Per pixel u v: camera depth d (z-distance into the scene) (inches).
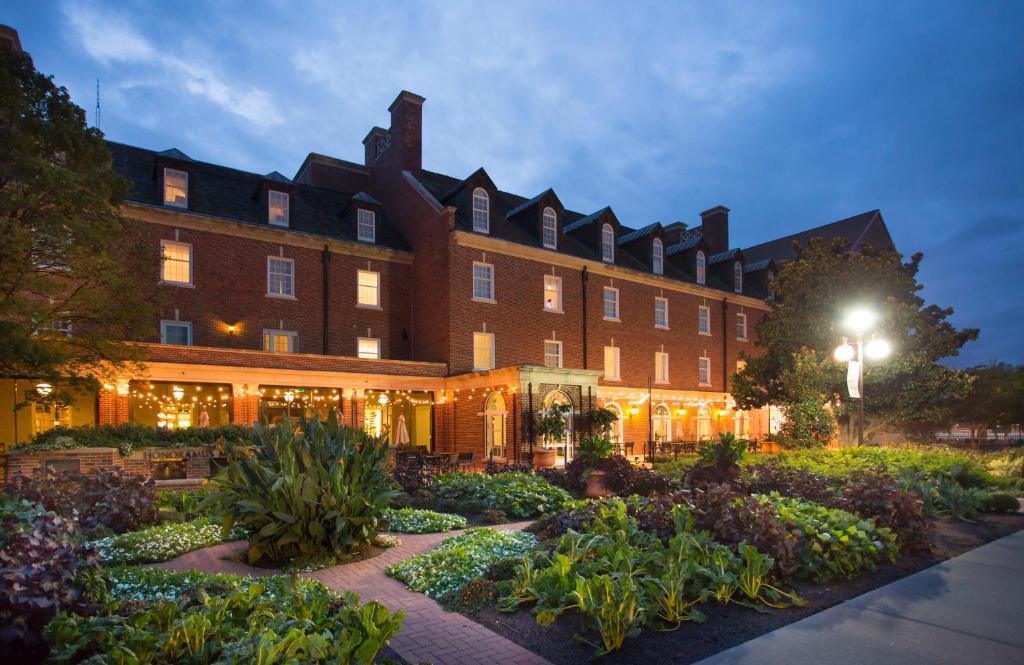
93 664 157.6
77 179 578.2
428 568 299.3
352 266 1090.1
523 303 1154.7
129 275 703.1
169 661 168.6
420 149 1255.5
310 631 184.4
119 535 378.6
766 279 1637.6
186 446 652.1
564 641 215.9
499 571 275.1
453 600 257.9
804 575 279.6
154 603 205.9
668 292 1409.9
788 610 246.7
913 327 893.8
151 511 413.7
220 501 341.1
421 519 436.8
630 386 1305.4
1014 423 1614.2
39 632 173.6
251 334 970.7
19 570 172.1
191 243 933.8
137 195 915.4
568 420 999.6
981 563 321.1
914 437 1482.5
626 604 215.6
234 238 971.9
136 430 667.4
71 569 190.4
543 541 334.0
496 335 1109.7
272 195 1026.1
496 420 992.9
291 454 334.3
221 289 951.0
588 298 1252.5
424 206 1139.3
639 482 565.3
